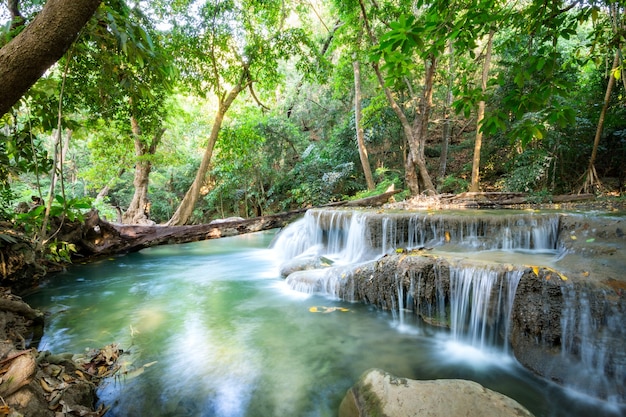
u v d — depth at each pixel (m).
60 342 3.57
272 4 8.72
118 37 2.40
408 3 9.29
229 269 7.15
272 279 6.22
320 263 6.23
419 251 4.93
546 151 8.87
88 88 5.13
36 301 5.02
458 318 3.74
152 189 21.03
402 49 1.83
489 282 3.42
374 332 3.87
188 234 7.66
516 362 3.10
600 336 2.67
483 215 5.55
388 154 16.73
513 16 2.03
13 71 1.66
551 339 2.92
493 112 1.99
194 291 5.52
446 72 12.07
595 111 8.61
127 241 7.43
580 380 2.63
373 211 7.43
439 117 16.50
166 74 3.12
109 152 12.55
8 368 1.91
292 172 17.06
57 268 6.54
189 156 18.94
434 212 6.92
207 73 8.66
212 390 2.75
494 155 12.14
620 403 2.44
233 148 10.53
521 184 9.12
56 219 6.45
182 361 3.20
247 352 3.40
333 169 15.44
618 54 2.47
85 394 2.44
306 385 2.84
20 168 4.16
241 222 8.19
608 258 3.48
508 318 3.26
